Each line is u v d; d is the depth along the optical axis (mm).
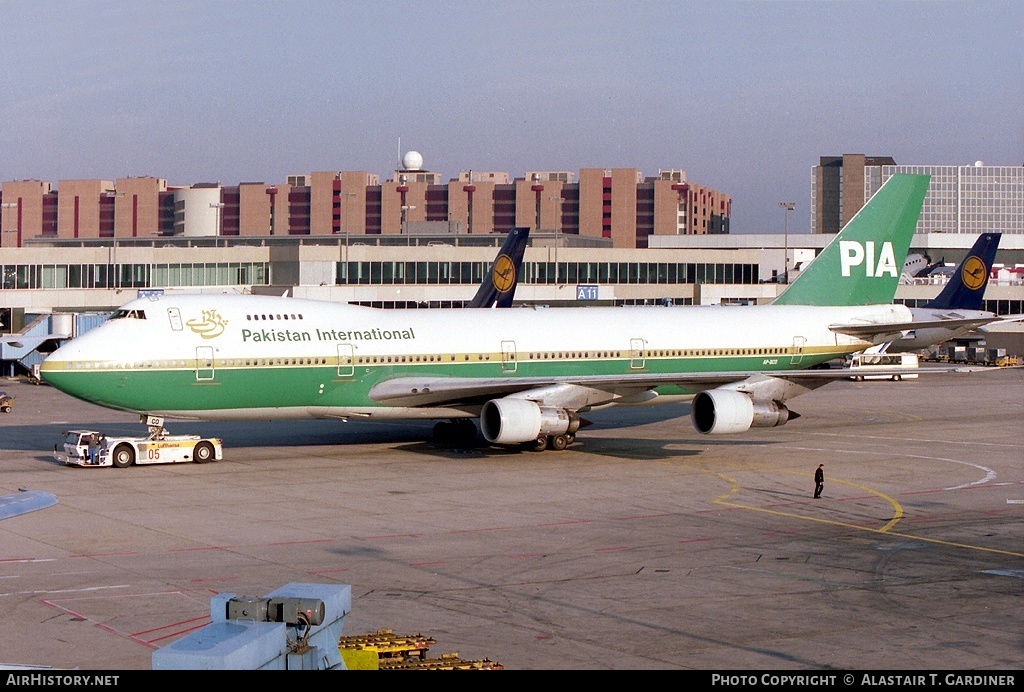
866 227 61000
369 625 23625
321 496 39031
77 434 46125
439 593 26344
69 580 27312
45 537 32281
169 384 45469
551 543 31891
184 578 27625
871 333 60000
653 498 39094
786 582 27547
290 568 28734
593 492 40156
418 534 33000
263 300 48812
